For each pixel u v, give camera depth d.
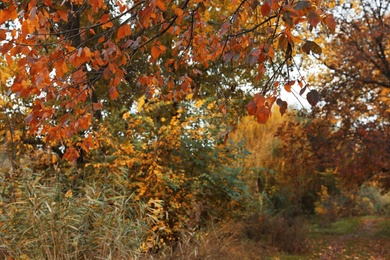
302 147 14.52
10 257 4.91
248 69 9.87
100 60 3.47
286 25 2.73
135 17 3.55
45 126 3.67
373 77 14.38
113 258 5.14
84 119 3.82
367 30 13.59
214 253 6.86
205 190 9.04
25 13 3.20
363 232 15.88
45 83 3.43
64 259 5.08
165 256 6.21
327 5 7.51
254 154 15.91
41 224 5.11
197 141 8.97
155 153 8.31
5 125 8.61
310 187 19.38
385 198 21.16
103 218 5.53
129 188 7.81
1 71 8.35
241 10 4.09
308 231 14.87
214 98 8.67
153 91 4.80
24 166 6.70
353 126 13.86
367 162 13.29
